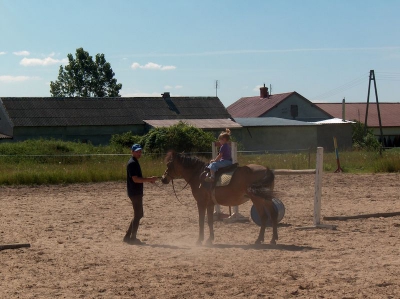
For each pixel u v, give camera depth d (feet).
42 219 53.36
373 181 82.79
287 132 185.06
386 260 34.37
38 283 30.35
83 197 69.26
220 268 32.91
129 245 41.09
